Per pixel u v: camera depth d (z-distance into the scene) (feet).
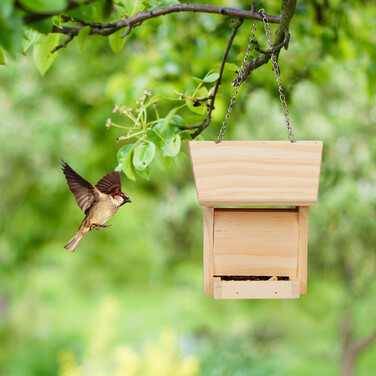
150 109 21.70
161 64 21.26
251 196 11.99
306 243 12.86
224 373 52.90
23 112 37.45
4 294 63.21
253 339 59.06
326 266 40.65
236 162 12.12
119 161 13.39
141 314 67.36
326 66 23.63
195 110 14.12
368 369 51.96
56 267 59.06
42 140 36.52
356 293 40.57
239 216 13.03
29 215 41.42
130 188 43.32
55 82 37.60
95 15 10.05
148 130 13.20
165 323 63.67
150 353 38.70
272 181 12.09
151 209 45.27
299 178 12.12
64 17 12.26
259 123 32.94
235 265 13.01
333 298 46.14
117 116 37.22
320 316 52.06
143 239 48.14
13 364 52.75
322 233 37.50
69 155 37.96
